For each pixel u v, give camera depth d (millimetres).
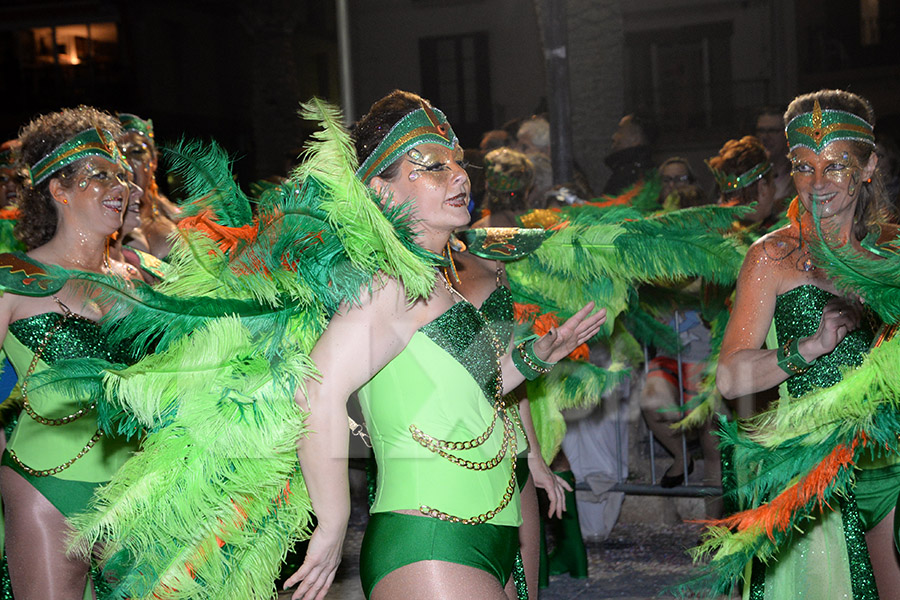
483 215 3662
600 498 4047
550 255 3020
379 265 1937
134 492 2109
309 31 15656
